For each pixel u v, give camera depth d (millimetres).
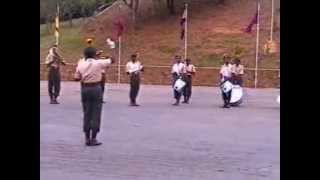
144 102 21703
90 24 39156
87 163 9703
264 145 11938
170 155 10562
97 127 11516
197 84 31516
